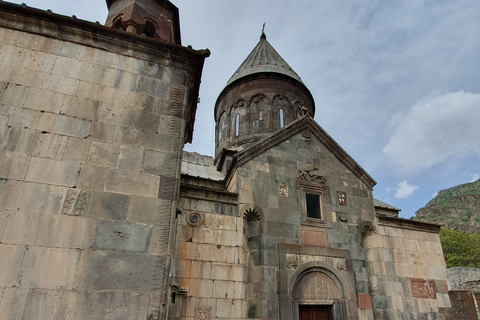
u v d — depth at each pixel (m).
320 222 11.62
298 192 11.78
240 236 10.26
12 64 6.55
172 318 8.55
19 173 5.70
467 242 55.44
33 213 5.50
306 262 10.69
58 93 6.57
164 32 10.62
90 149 6.29
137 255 5.76
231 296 9.38
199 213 10.09
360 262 11.64
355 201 12.64
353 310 10.57
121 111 6.83
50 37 7.06
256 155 11.80
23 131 6.04
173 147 6.90
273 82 19.52
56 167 5.94
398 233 12.95
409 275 12.31
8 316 4.80
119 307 5.33
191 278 9.20
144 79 7.34
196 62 7.93
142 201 6.19
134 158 6.50
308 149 12.83
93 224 5.73
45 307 5.00
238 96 19.66
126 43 7.49
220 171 15.46
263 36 24.95
